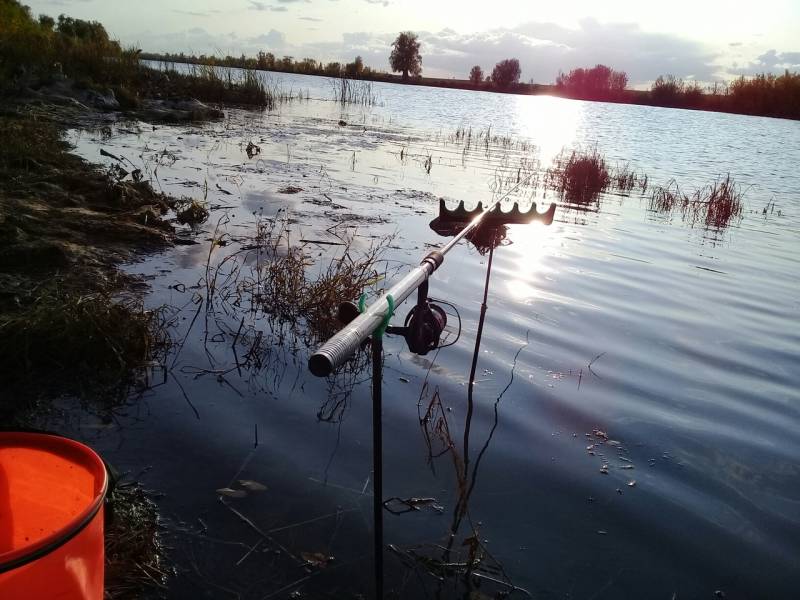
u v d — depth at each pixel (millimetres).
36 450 1877
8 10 24391
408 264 6469
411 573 2531
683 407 4121
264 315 5035
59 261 5461
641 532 2906
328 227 7707
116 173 8906
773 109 51750
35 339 3926
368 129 21531
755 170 17844
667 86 62656
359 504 2918
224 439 3336
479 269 6664
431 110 36969
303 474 3104
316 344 4641
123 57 22484
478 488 3129
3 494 1866
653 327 5500
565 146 21938
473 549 2662
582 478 3281
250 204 8609
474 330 5078
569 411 3953
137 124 16328
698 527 2969
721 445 3701
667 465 3459
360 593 2408
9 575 1449
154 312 4527
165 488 2889
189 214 7469
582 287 6430
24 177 7973
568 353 4809
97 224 6594
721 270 7547
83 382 3787
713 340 5316
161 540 2570
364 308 1899
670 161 19250
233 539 2623
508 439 3590
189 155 12148
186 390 3818
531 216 3471
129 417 3467
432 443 3486
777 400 4309
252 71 26781
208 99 24859
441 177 12547
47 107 16469
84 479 1853
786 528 3006
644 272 7188
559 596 2490
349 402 3859
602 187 13047
